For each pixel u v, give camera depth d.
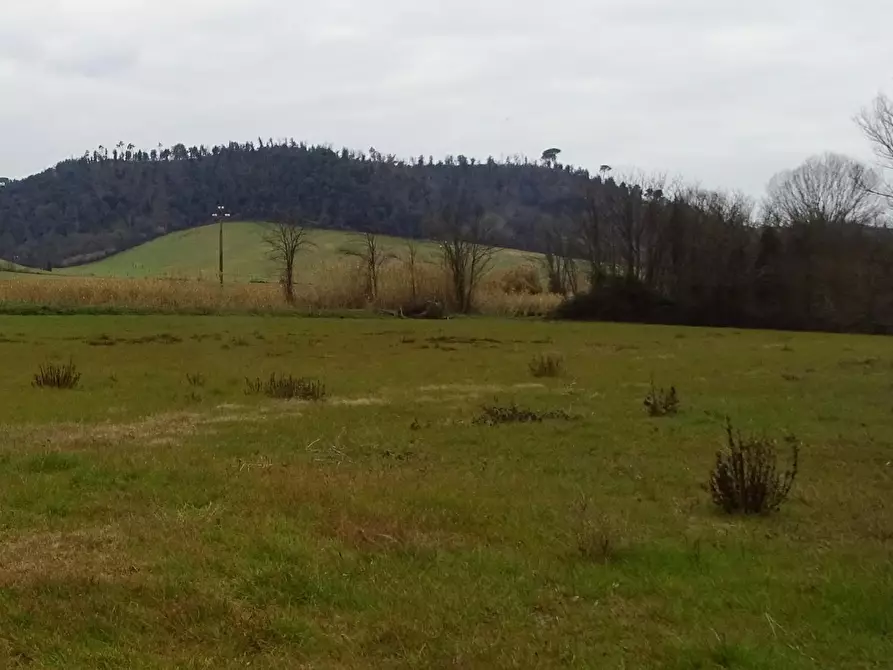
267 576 5.75
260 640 4.81
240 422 13.76
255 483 8.73
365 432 12.87
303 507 7.70
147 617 5.06
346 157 162.12
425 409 15.74
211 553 6.25
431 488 8.72
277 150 167.88
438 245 82.50
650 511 8.22
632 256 68.88
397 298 64.00
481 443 12.10
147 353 27.22
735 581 5.94
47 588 5.45
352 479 9.07
